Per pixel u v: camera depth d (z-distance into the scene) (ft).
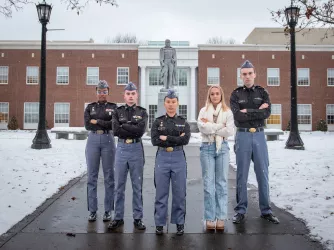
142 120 16.61
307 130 118.11
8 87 116.67
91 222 16.84
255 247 13.67
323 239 14.24
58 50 116.26
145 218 17.69
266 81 116.78
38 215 17.74
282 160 35.55
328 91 118.42
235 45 116.16
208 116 16.48
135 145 16.53
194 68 116.16
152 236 15.02
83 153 41.83
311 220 16.66
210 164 16.29
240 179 17.30
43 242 14.14
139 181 16.49
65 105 116.26
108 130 17.90
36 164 31.91
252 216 17.89
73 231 15.51
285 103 116.78
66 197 21.53
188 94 117.70
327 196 20.79
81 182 26.13
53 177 26.94
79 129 69.00
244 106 17.49
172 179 15.74
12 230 15.46
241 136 17.43
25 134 83.97
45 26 46.50
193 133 83.61
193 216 18.02
